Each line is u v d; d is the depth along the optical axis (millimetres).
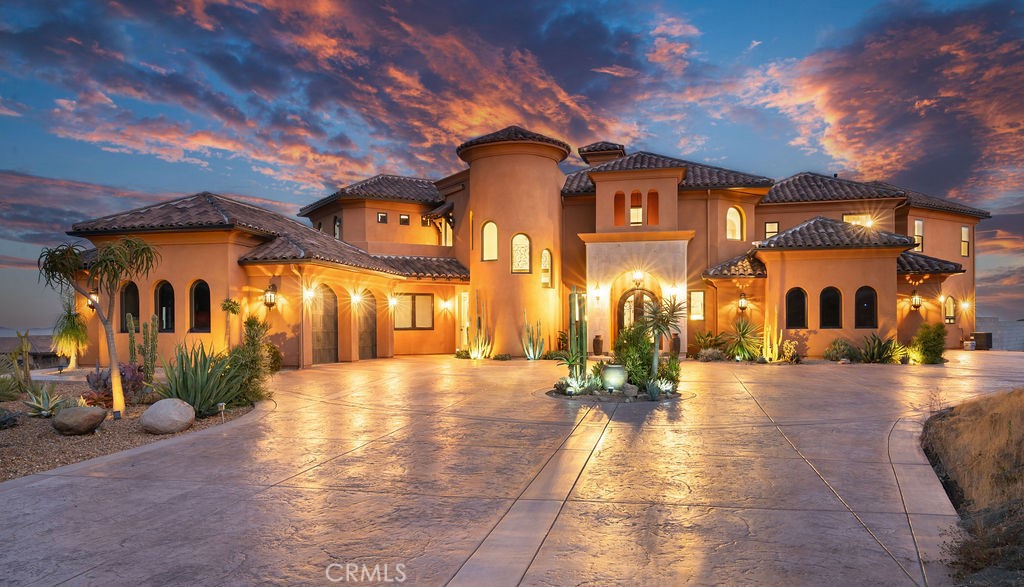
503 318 26156
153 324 13648
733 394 14148
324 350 23547
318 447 8867
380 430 10141
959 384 15859
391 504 6207
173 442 9234
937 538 5148
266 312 21250
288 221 25859
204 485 6914
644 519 5711
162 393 11656
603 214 26484
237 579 4469
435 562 4750
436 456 8273
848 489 6605
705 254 27328
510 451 8547
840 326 23594
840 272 23562
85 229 20047
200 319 20438
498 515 5859
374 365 22641
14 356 15062
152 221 20344
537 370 20500
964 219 33969
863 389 14922
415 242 31750
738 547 5000
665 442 9070
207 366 11812
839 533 5289
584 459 8062
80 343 19672
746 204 28469
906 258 27531
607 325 26172
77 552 4988
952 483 6965
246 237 21109
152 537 5312
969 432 8266
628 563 4699
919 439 9102
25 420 11117
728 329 25859
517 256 26281
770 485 6797
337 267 22016
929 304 28688
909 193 32469
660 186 26125
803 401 13016
